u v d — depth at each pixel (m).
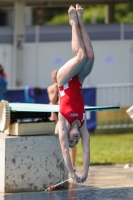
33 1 56.53
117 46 54.25
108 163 33.62
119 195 23.22
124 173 30.03
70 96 18.66
